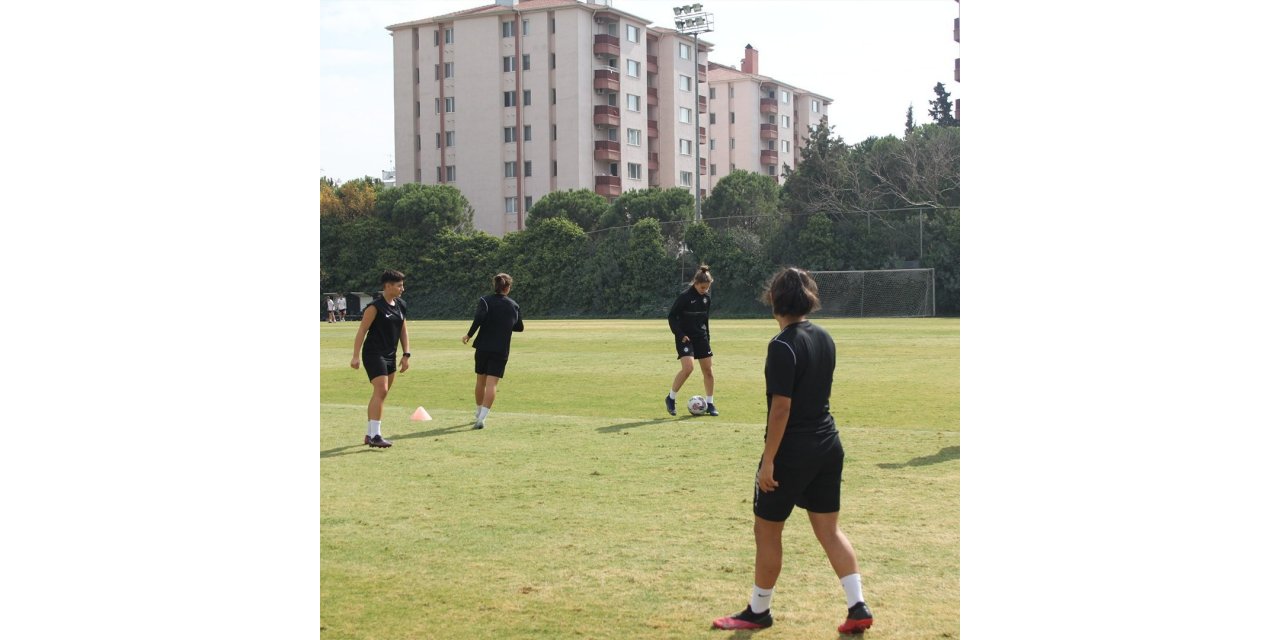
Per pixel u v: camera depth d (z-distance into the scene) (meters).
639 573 5.82
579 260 61.19
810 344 4.75
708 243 57.75
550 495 7.92
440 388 17.17
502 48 70.69
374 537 6.66
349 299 63.31
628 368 20.80
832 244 55.22
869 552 6.14
